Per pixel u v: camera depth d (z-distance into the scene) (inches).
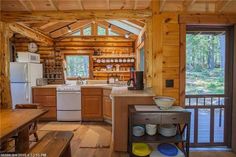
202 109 146.5
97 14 138.9
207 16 132.4
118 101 136.3
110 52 281.4
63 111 223.6
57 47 278.5
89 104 223.3
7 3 133.6
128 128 130.9
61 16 139.3
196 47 146.0
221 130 147.1
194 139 146.3
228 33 142.7
